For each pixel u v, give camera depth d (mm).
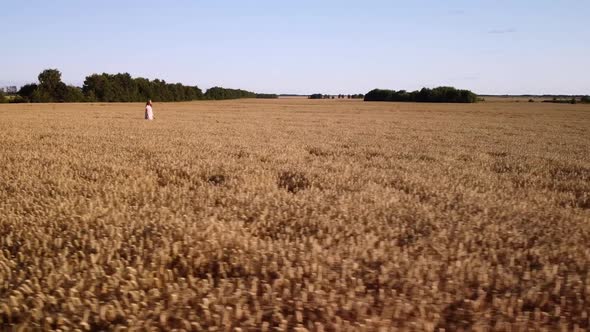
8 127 24031
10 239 5266
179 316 3611
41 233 5352
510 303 3949
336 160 13617
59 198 7027
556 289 4238
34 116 37656
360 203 7398
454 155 15695
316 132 25297
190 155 13266
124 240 5355
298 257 4789
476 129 31078
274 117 42781
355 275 4500
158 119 35406
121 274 4328
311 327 3502
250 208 6898
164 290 4082
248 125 29922
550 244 5676
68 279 4141
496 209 7387
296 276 4367
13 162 11211
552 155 16578
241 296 3955
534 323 3672
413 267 4590
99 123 28797
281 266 4652
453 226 6262
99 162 11438
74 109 57000
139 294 3939
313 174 10398
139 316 3598
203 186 8648
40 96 97812
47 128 23734
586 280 4438
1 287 4070
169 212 6402
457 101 122000
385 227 6125
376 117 46094
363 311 3691
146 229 5660
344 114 52188
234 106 77938
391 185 9734
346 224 6160
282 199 7621
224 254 4961
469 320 3758
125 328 3439
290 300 3885
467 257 5090
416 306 3846
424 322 3570
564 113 62375
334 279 4371
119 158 12273
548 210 7488
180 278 4289
